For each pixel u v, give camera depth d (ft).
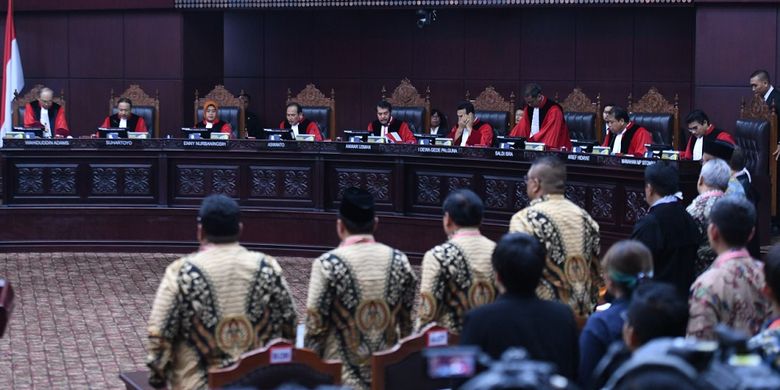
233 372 13.32
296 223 38.55
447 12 52.29
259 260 15.20
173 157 39.32
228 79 55.26
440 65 52.60
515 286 13.12
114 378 23.90
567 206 17.61
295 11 53.88
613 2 45.91
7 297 18.34
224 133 39.52
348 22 53.72
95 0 51.03
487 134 41.06
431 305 16.26
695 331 14.80
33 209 39.37
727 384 7.07
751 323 14.79
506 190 35.04
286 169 38.63
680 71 48.70
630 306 11.75
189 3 50.39
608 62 49.88
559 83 50.78
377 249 16.08
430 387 14.28
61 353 26.00
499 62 51.67
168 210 39.34
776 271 12.98
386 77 53.47
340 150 37.91
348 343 15.88
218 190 39.17
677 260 19.43
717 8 42.45
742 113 37.78
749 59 42.14
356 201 16.01
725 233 14.97
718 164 20.39
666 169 19.65
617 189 31.94
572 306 17.37
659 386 6.93
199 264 14.87
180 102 50.80
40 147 39.29
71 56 51.85
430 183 36.68
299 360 13.56
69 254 39.24
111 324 28.94
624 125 39.22
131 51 51.19
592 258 17.74
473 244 16.53
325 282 15.71
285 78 54.75
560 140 41.88
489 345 12.84
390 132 43.04
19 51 51.88
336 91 54.13
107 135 39.93
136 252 39.55
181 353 15.07
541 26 50.85
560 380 7.03
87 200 39.60
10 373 24.27
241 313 14.94
